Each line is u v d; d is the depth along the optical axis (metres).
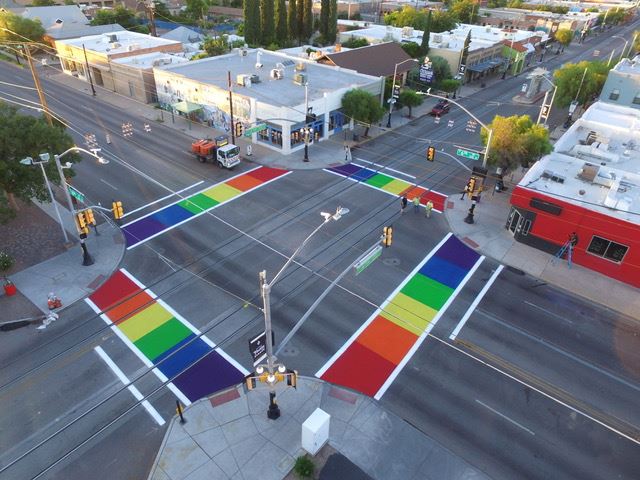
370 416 18.83
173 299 25.05
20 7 103.44
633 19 154.00
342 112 47.69
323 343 22.38
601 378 21.00
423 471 16.88
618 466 17.27
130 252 28.98
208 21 103.06
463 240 31.30
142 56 61.72
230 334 22.80
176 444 17.58
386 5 124.88
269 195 36.25
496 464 17.17
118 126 49.22
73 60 64.56
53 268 27.27
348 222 32.84
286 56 60.03
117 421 18.52
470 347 22.44
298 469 16.48
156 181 37.94
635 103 51.88
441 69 63.53
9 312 23.80
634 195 29.14
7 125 27.70
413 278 27.30
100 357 21.42
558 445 17.92
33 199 34.31
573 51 100.50
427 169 41.47
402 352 22.02
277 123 42.69
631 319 24.75
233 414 18.80
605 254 27.73
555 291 26.70
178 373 20.66
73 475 16.58
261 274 15.36
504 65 76.31
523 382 20.62
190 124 49.41
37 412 18.78
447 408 19.30
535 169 31.61
